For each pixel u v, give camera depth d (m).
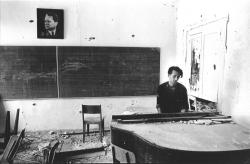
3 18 4.62
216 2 3.46
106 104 5.08
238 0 2.93
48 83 4.86
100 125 4.27
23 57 4.73
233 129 2.44
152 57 5.12
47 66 4.82
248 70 2.76
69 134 4.66
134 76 5.10
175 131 2.35
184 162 1.88
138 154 2.24
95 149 3.33
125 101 5.13
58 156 2.99
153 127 2.49
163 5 5.07
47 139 4.41
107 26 4.95
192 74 4.27
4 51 4.67
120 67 5.04
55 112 4.95
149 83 5.16
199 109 3.91
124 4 4.96
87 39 4.91
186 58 4.56
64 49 4.84
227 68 3.17
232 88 3.06
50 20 4.73
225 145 1.97
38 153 3.65
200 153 1.84
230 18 3.10
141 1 5.00
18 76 4.76
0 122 4.77
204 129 2.43
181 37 4.85
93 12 4.88
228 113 3.15
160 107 3.35
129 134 2.34
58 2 4.75
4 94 4.75
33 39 4.74
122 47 5.00
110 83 5.04
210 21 3.62
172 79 3.20
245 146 1.96
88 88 4.98
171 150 1.89
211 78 3.59
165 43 5.15
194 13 4.21
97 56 4.95
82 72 4.93
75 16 4.83
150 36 5.09
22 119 4.86
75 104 4.99
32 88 4.82
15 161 3.34
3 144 3.57
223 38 3.26
